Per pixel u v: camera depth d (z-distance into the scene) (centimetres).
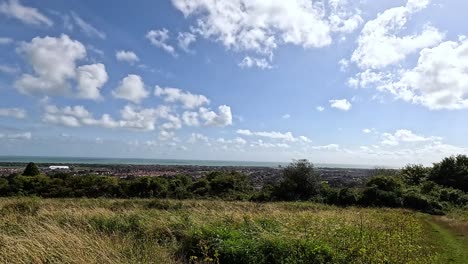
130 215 1266
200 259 855
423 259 889
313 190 4378
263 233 945
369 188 3872
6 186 4194
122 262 721
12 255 687
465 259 1214
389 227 1240
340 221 1286
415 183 5069
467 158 5062
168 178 4819
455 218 2805
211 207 2414
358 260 785
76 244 736
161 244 990
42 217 1212
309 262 788
